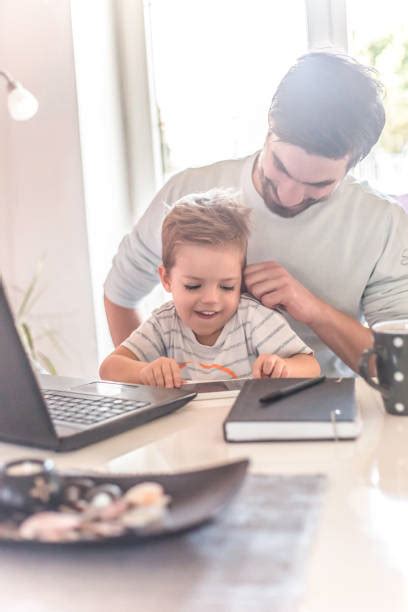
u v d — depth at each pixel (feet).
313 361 4.44
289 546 1.84
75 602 1.70
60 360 6.83
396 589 1.80
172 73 6.61
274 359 3.95
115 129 6.70
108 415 3.19
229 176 5.32
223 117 6.49
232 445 2.88
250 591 1.66
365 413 3.24
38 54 6.48
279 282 4.73
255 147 6.40
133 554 1.87
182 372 4.81
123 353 4.85
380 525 2.13
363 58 6.03
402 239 5.03
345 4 5.94
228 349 4.76
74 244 6.61
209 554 1.83
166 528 1.76
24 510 1.95
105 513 1.87
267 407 3.03
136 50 6.63
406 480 2.44
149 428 3.19
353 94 4.38
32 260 6.82
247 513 2.03
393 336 3.10
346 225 5.04
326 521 2.17
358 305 5.19
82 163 6.46
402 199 6.04
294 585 1.68
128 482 2.14
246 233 4.84
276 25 6.18
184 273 4.69
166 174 6.79
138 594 1.70
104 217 6.66
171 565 1.80
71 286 6.68
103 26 6.56
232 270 4.67
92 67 6.50
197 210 4.76
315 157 4.45
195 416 3.34
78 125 6.41
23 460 2.10
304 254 5.07
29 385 2.80
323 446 2.80
